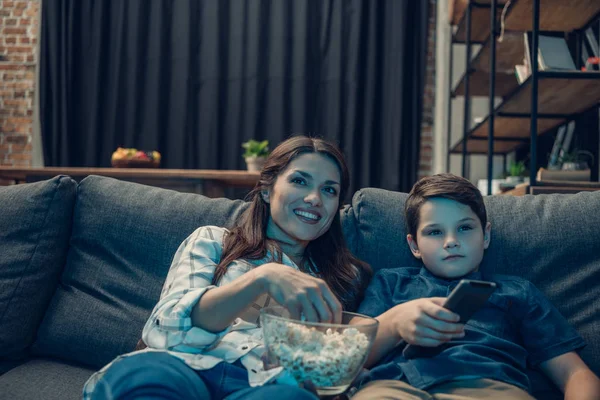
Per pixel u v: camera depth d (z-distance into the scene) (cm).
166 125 434
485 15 350
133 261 124
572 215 124
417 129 425
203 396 79
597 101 285
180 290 93
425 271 118
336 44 426
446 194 112
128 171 289
